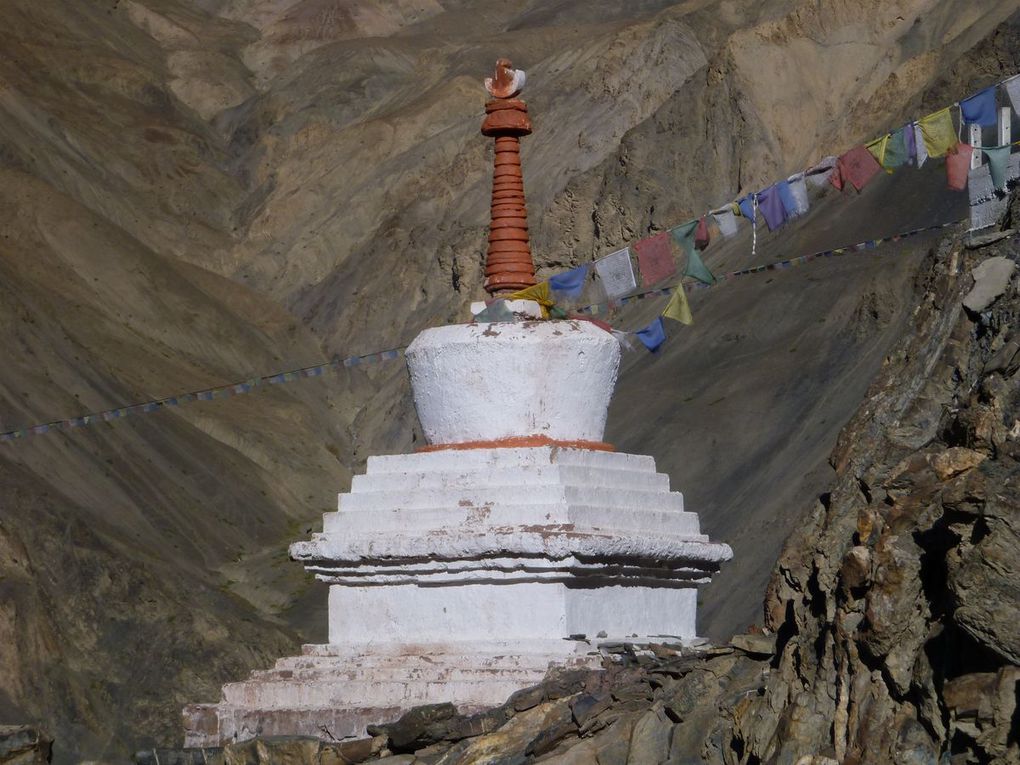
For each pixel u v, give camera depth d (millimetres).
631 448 87000
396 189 150750
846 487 22234
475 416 27062
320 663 26703
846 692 18797
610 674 23844
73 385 108000
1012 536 17047
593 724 22500
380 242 142625
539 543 25250
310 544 26891
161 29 182250
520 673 24859
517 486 26141
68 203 134875
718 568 28641
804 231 97750
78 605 82812
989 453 19453
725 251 102688
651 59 142500
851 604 19016
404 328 133500
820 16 127625
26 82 158625
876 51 125250
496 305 27781
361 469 120188
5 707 74312
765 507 72750
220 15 191250
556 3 183000
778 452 80750
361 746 24641
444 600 26297
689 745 21266
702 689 21828
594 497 26578
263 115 166750
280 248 149500
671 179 123562
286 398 127062
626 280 28375
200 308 132750
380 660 26234
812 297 92188
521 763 22703
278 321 138500
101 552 86750
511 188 28922
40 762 27844
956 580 17250
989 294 22359
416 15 189625
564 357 26984
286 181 157500
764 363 89500
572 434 27453
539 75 155500
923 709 17938
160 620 84125
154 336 127062
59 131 152125
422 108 159375
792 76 125250
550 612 25625
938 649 17938
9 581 81062
